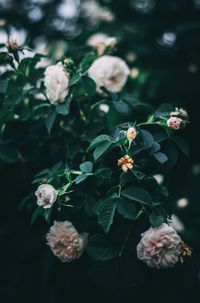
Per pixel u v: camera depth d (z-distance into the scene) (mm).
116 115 892
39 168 967
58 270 932
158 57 1270
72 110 878
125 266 756
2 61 924
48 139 924
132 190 722
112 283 762
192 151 1203
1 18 1267
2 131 897
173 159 802
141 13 1372
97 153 725
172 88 1216
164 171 811
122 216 759
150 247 706
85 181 806
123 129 767
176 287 981
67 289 978
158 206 745
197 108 1232
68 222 769
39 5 1342
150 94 1178
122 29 1269
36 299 985
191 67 1275
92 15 1396
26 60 868
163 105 834
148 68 1253
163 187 805
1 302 992
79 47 1116
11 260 989
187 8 1331
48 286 951
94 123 873
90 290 984
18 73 886
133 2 1371
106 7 1374
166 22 1329
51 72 831
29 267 983
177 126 749
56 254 767
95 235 752
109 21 1330
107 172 753
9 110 871
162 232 704
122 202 719
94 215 807
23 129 922
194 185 1140
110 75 900
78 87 841
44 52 1209
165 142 818
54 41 1288
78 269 931
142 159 780
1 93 892
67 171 763
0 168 963
